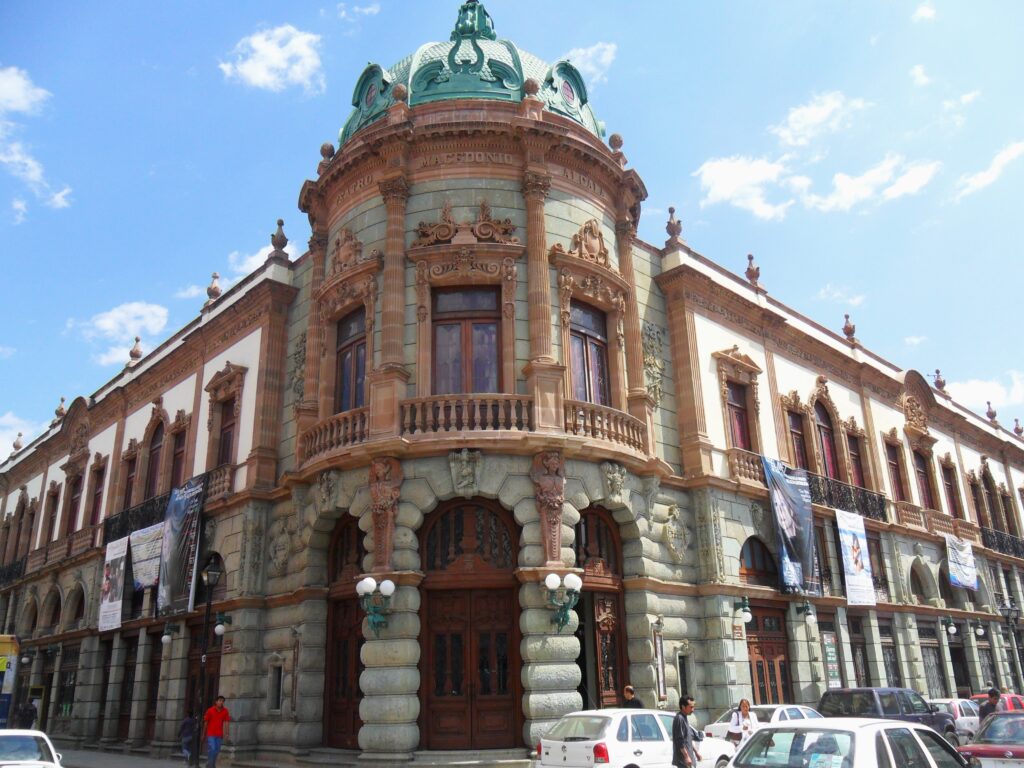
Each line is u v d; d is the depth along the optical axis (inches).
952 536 1323.8
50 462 1549.0
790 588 907.4
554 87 884.6
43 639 1305.4
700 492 864.9
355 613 737.0
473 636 678.5
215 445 995.3
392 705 636.7
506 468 690.8
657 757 492.4
